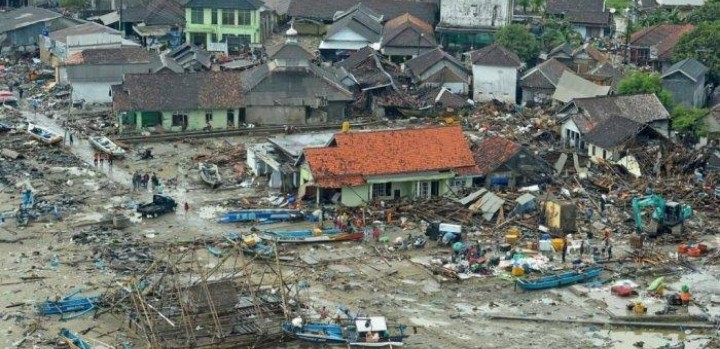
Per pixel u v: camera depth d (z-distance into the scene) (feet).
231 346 324.39
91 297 354.54
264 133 582.76
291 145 498.28
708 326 350.02
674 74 612.70
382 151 463.01
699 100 622.54
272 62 607.37
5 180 482.69
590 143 531.50
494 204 442.50
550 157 519.60
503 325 348.38
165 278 362.33
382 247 411.75
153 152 542.16
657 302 367.04
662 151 520.83
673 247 421.18
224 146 553.23
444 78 654.94
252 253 395.14
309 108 600.39
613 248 415.44
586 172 498.69
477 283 380.17
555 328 347.36
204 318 333.42
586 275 383.04
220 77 596.29
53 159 521.24
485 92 648.79
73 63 624.59
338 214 443.32
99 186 482.28
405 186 463.42
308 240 411.75
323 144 500.33
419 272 388.98
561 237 422.82
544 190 478.18
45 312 345.10
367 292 370.32
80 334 331.98
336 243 414.82
